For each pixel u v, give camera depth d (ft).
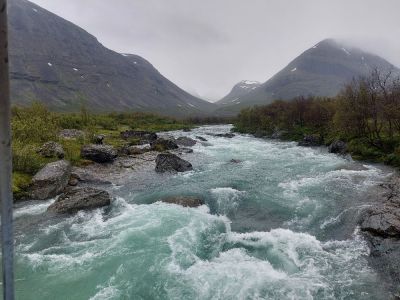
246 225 61.46
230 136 258.57
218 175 103.24
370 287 40.42
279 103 329.72
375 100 140.77
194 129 367.86
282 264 46.16
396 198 66.69
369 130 143.23
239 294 38.93
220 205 73.00
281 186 86.99
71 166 103.50
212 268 44.86
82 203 68.18
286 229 58.80
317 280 42.01
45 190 76.54
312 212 66.69
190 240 53.62
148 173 107.34
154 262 46.16
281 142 211.00
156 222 61.26
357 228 57.21
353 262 46.57
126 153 141.49
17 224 60.29
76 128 205.05
